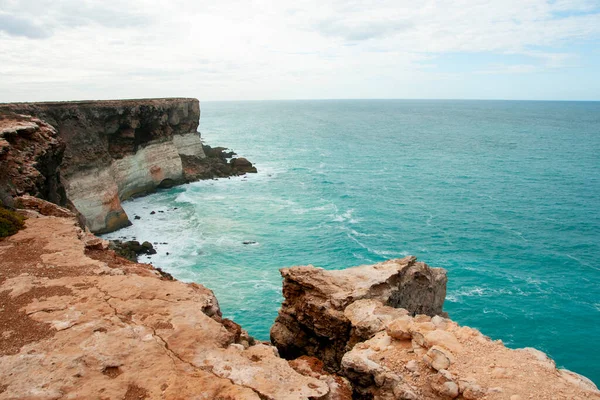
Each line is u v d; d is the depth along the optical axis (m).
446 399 13.57
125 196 75.44
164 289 17.55
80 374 12.14
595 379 35.28
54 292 16.62
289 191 87.50
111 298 16.44
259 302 43.25
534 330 40.97
